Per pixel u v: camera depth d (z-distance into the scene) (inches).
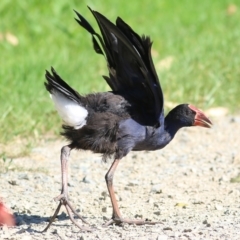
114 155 390.3
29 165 495.2
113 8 903.1
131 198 439.2
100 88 627.8
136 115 390.9
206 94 639.1
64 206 398.3
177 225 378.6
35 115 576.4
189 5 957.8
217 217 394.9
